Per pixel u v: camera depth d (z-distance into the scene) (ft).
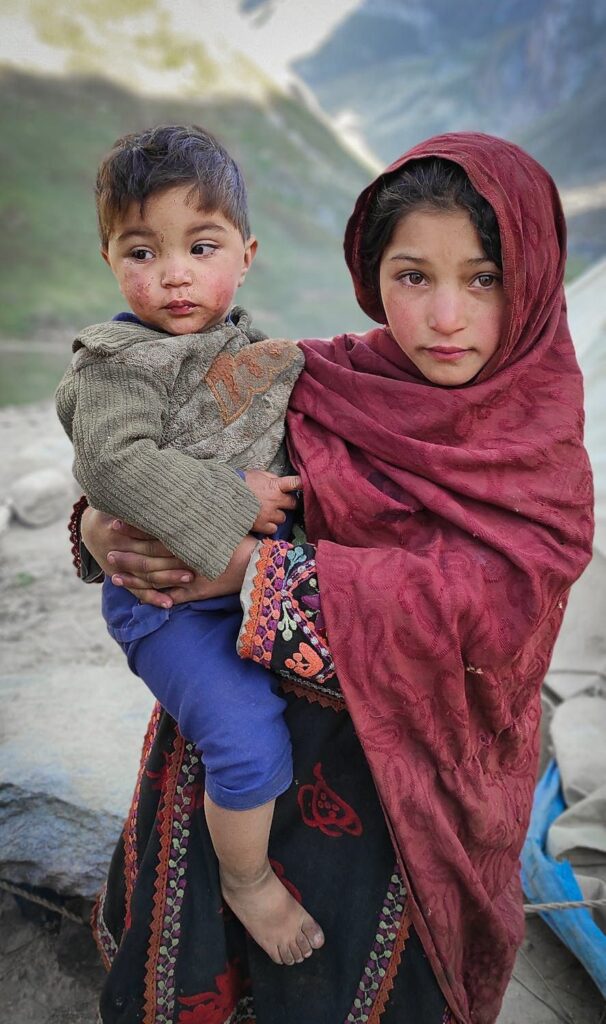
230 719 4.48
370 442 4.83
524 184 4.58
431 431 4.77
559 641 10.62
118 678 9.53
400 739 4.58
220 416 4.88
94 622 13.62
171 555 4.73
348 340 5.48
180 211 4.86
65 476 19.04
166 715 5.16
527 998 7.00
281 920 4.83
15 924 7.59
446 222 4.39
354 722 4.45
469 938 5.20
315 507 4.82
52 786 7.59
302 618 4.46
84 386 4.67
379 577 4.40
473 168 4.37
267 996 5.05
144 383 4.66
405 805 4.57
